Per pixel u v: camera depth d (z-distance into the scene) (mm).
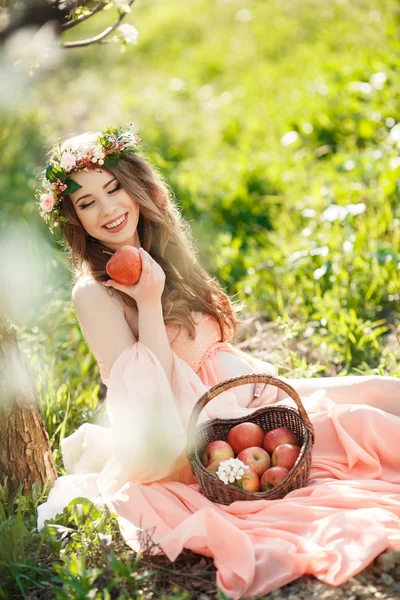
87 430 3428
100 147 3137
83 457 3396
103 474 3148
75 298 3174
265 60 11023
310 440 2898
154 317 3051
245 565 2562
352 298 4844
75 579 2533
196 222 6293
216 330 3410
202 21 14023
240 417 3109
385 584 2504
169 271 3342
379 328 4832
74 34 14281
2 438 3178
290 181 6715
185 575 2660
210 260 5777
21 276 4906
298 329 4480
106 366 3131
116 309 3139
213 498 2859
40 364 4469
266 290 5301
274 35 11688
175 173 6938
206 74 11195
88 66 12883
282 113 8250
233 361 3381
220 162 7363
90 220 3154
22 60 2783
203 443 3014
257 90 9492
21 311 4746
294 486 2865
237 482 2838
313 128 7508
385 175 5688
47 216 3252
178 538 2670
